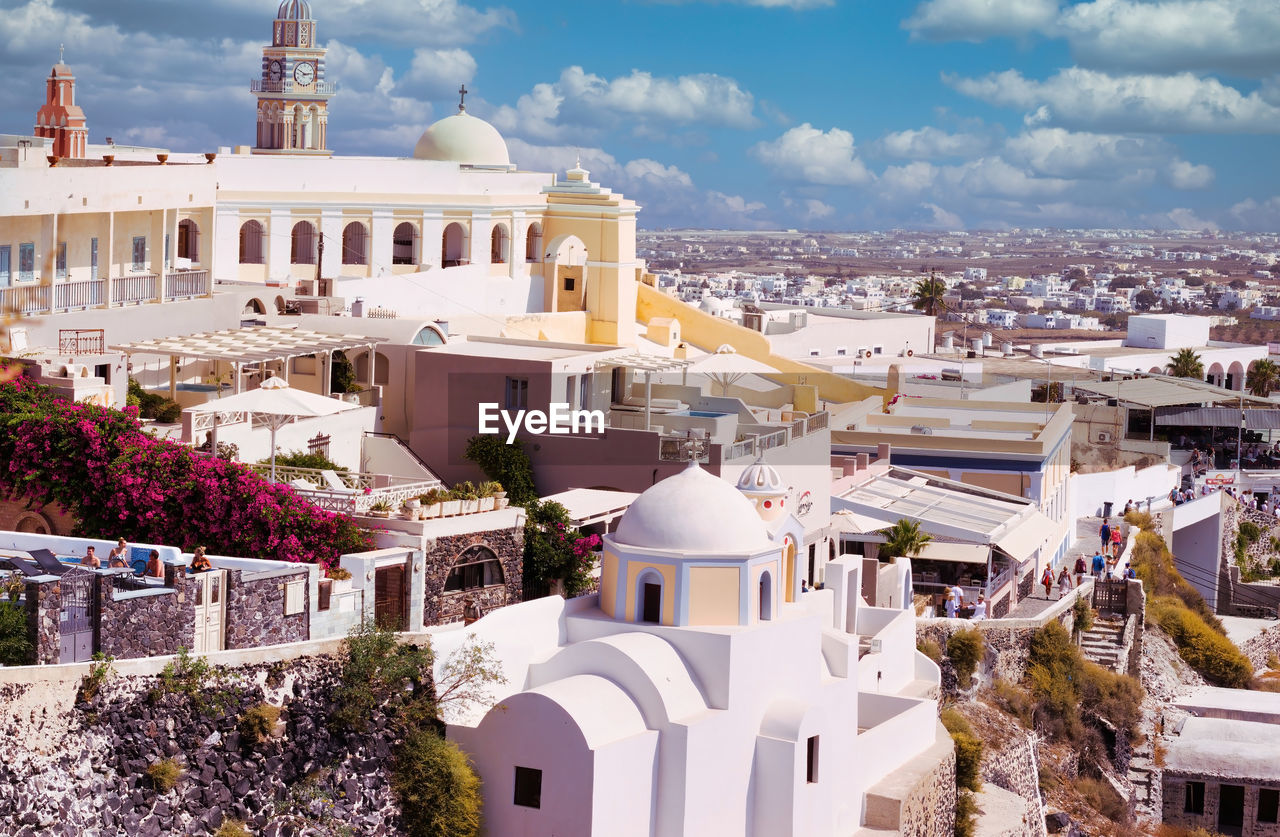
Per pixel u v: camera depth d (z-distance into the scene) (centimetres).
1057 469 8756
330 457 5503
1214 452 13650
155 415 5431
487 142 10506
